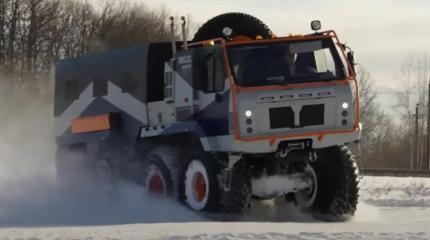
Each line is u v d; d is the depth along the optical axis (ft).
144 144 86.79
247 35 84.64
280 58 75.97
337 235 58.03
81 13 295.28
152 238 56.49
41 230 63.87
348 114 75.97
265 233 58.65
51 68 275.18
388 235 58.23
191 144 81.15
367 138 323.37
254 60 75.51
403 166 319.06
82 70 98.37
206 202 76.28
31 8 275.59
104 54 94.48
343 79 76.28
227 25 84.94
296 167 78.69
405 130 327.67
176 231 60.70
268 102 74.13
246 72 75.05
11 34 270.26
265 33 84.58
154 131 83.97
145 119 86.48
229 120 74.23
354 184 78.84
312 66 76.69
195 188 78.38
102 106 94.38
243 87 74.23
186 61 80.12
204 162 76.59
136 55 88.07
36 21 276.00
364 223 70.95
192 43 82.23
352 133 76.18
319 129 75.15
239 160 75.97
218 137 76.02
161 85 86.02
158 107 84.89
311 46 77.00
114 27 296.71
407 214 84.48
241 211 75.82
